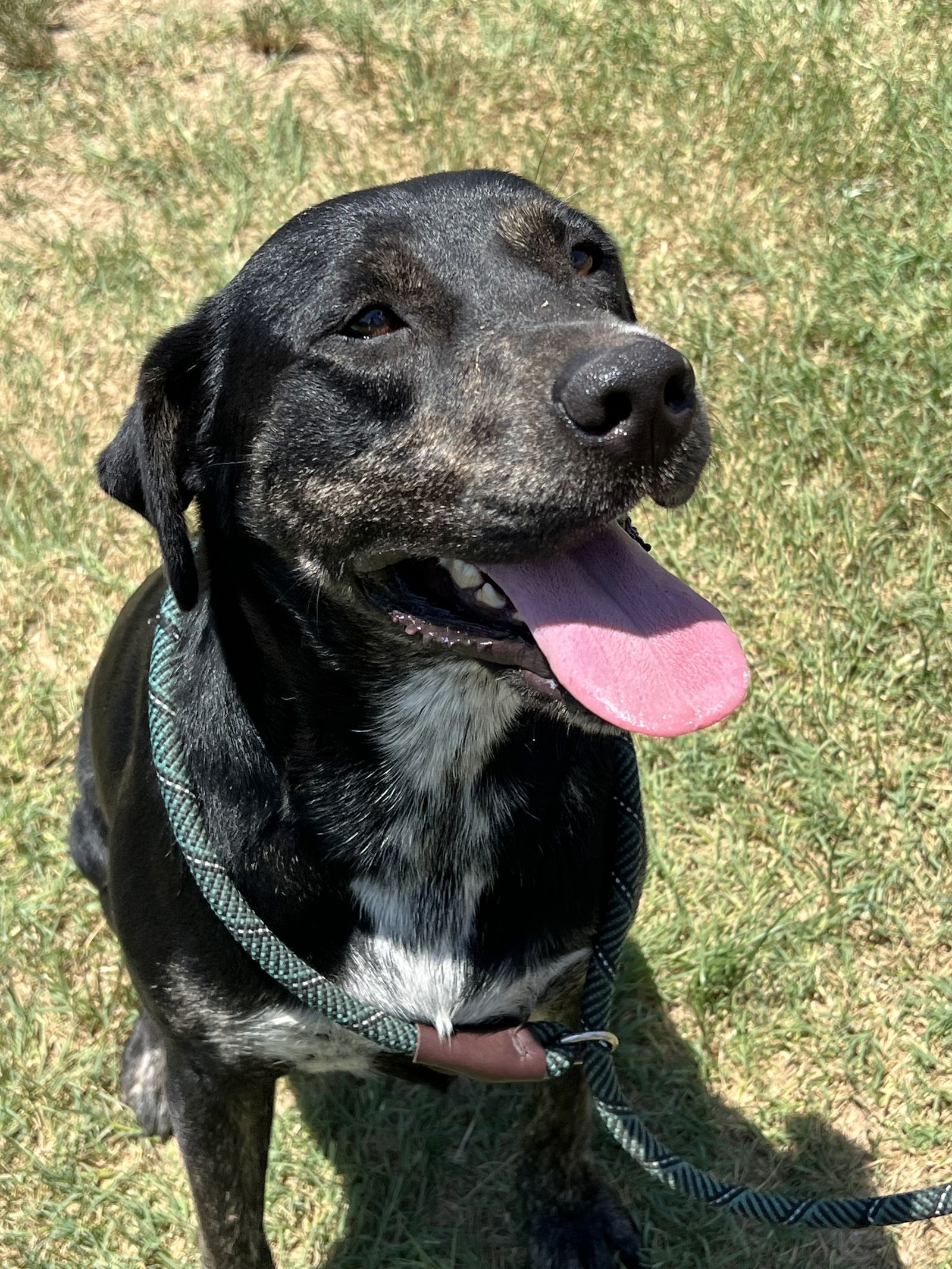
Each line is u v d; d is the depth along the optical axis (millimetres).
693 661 458
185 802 504
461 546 471
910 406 904
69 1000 709
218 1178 556
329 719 516
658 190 1079
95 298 1046
